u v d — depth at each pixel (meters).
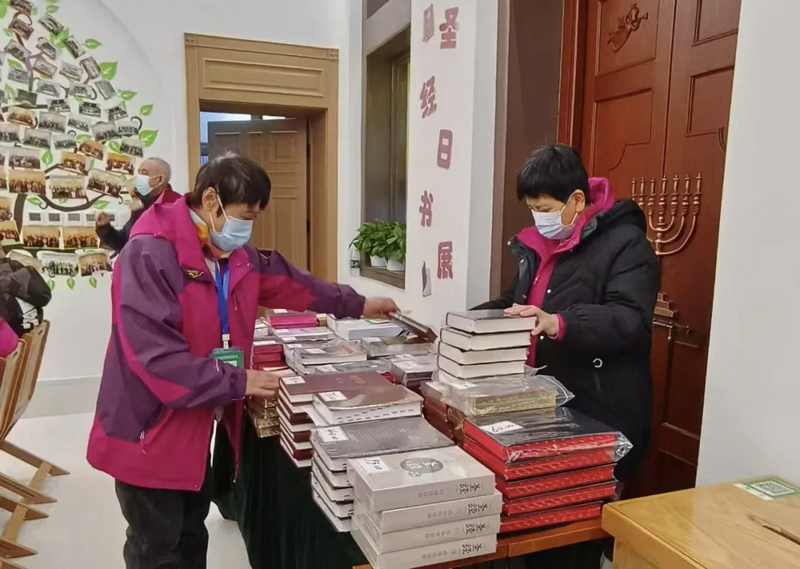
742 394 1.31
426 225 2.79
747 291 1.29
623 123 2.24
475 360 1.49
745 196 1.28
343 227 4.48
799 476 1.20
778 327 1.23
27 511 2.60
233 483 2.49
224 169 1.52
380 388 1.60
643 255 1.57
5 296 2.61
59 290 3.84
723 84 1.84
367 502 1.11
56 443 3.47
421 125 2.80
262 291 1.95
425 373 1.79
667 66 2.03
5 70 3.61
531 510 1.24
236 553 2.44
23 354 2.38
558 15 2.37
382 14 3.81
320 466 1.35
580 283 1.62
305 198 4.80
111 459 1.52
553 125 2.42
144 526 1.59
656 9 2.07
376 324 2.43
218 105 4.25
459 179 2.46
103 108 3.83
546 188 1.56
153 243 1.51
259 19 4.10
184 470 1.56
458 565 1.16
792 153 1.19
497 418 1.38
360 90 4.27
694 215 1.96
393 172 4.29
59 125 3.75
